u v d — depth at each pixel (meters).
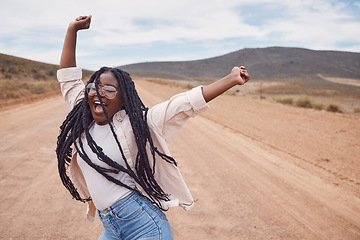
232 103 20.78
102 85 1.73
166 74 135.75
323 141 9.47
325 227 4.22
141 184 1.85
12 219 4.06
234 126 11.98
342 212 4.71
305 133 10.68
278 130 11.23
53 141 8.38
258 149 8.48
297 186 5.73
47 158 6.80
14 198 4.70
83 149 1.83
